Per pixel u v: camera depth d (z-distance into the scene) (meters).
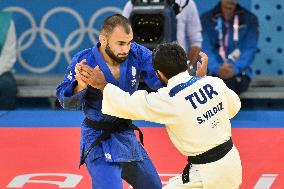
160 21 19.02
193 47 22.00
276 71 24.45
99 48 11.03
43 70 24.77
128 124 11.25
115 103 9.90
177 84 9.82
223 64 21.73
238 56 22.06
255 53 22.27
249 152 16.94
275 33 24.28
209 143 9.70
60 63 24.77
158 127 19.66
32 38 24.72
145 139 18.20
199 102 9.74
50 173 15.23
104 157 10.97
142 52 11.38
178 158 16.44
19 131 19.33
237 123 20.48
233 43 22.08
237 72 21.92
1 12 23.42
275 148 17.31
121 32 10.41
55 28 24.61
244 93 22.69
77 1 24.45
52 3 24.48
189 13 21.72
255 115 21.80
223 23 22.08
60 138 18.48
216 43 22.14
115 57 10.66
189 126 9.70
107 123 11.06
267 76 24.25
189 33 21.94
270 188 14.12
